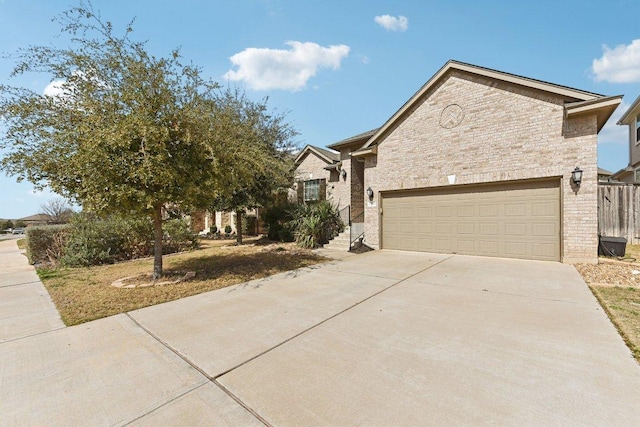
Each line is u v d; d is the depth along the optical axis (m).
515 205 8.72
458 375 2.78
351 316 4.40
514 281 6.21
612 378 2.66
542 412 2.24
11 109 5.56
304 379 2.79
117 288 6.39
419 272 7.32
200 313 4.75
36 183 6.01
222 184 7.00
